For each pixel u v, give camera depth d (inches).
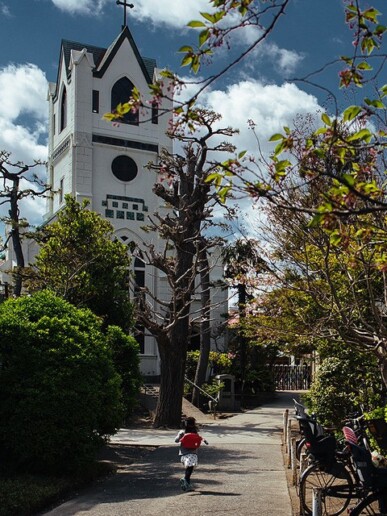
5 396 482.6
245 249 722.2
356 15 211.0
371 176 330.6
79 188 1558.8
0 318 502.9
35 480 454.3
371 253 404.8
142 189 1612.9
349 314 441.1
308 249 467.5
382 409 478.9
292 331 496.7
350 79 217.2
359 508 296.7
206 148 831.1
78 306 896.9
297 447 459.2
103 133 1594.5
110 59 1630.2
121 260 971.9
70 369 485.7
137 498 431.2
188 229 977.5
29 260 1599.4
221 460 608.1
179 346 963.3
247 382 1417.3
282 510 387.5
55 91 1769.2
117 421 534.9
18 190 1127.0
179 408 954.1
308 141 255.6
